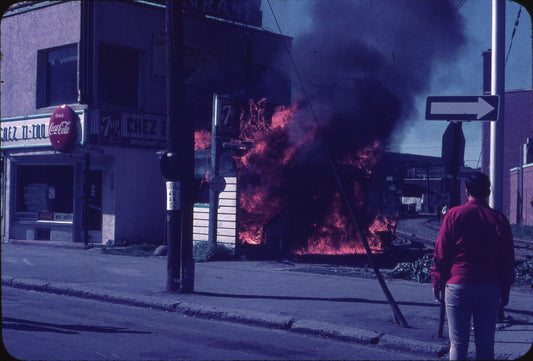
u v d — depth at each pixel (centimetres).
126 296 934
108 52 1880
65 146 1811
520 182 4438
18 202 2064
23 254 1579
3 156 2064
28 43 1977
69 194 1969
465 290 411
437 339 657
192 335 697
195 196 1734
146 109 1959
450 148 673
